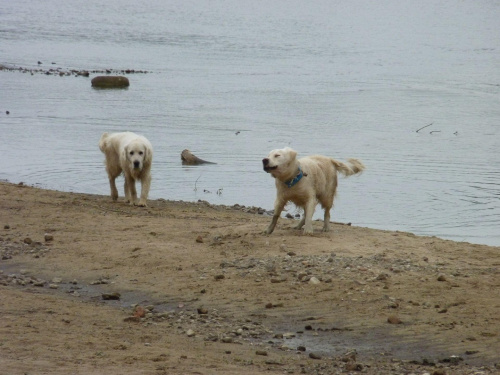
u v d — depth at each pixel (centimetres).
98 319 990
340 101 4194
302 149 2820
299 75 5381
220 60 6156
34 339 870
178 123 3312
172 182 2222
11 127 3044
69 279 1185
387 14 12281
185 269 1205
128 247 1322
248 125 3325
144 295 1108
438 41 8312
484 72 5794
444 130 3366
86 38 7475
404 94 4531
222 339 924
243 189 2159
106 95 4072
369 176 2383
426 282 1120
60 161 2441
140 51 6588
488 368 833
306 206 1374
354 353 884
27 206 1642
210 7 13038
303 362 850
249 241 1341
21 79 4534
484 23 10850
